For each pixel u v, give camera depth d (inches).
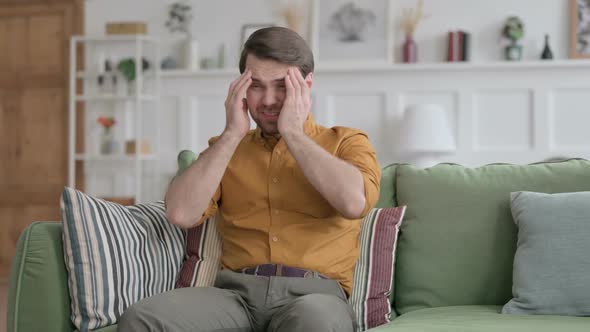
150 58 233.1
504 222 85.7
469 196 87.5
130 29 225.1
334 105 221.6
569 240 77.9
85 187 237.6
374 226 85.3
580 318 74.7
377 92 218.8
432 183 89.4
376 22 218.7
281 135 75.1
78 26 238.2
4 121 245.0
